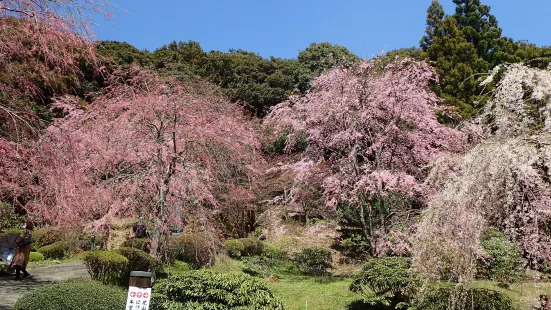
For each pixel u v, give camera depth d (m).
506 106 5.24
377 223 10.16
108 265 6.91
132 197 7.70
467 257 4.27
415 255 4.67
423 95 10.04
